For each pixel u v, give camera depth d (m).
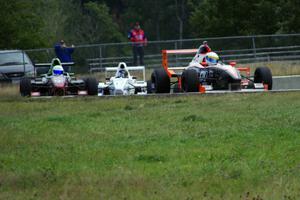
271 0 164.88
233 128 47.03
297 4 161.12
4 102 73.19
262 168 34.41
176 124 50.06
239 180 31.94
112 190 30.62
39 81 84.56
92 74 119.69
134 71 119.19
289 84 108.00
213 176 32.91
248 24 167.38
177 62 122.06
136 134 46.53
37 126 52.22
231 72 73.75
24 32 145.75
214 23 172.25
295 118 50.00
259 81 77.06
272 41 123.88
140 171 34.44
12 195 30.33
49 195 30.14
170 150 40.09
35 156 39.81
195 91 72.31
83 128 50.31
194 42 123.56
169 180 32.25
